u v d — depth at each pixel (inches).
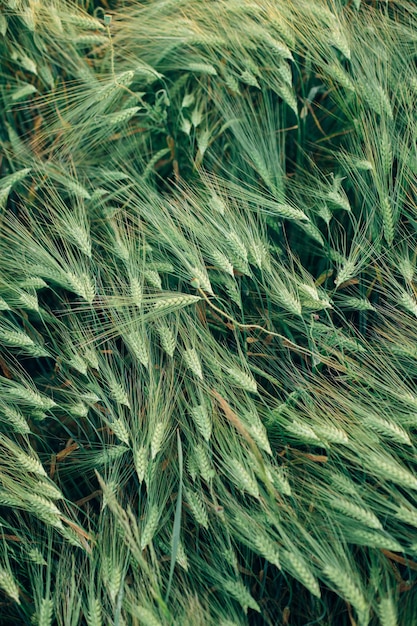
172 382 68.1
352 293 72.6
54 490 66.0
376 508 64.9
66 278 68.8
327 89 75.6
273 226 71.9
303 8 71.9
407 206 72.2
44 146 76.5
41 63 77.1
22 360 74.2
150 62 76.4
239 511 65.3
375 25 73.7
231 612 65.0
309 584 62.1
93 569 65.3
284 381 69.1
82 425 71.4
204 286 67.7
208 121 76.8
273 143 74.0
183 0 74.2
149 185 74.0
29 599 68.2
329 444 67.0
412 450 66.7
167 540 66.7
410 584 65.4
